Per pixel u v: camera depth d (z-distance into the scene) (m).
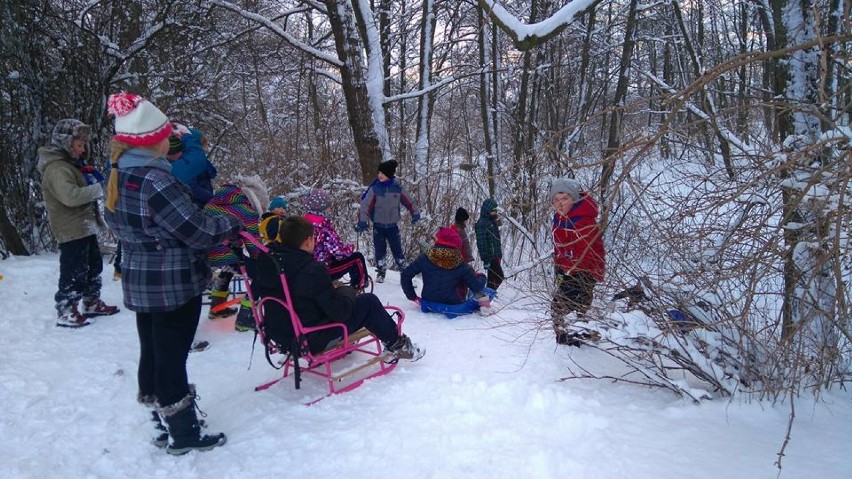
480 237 6.51
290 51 13.07
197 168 4.67
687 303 3.46
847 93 3.42
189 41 11.12
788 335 2.99
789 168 2.70
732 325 3.43
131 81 9.82
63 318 5.07
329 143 9.86
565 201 4.06
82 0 9.41
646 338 3.55
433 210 8.88
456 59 13.89
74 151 5.00
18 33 7.47
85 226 5.11
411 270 5.77
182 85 11.09
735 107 2.80
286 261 3.59
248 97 16.38
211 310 5.33
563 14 3.27
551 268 5.54
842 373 3.47
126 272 3.02
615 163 3.06
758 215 3.09
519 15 12.88
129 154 2.93
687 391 3.45
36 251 7.70
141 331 3.23
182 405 3.09
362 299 3.88
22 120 7.61
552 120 14.29
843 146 2.60
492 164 10.62
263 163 10.54
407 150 10.28
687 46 12.05
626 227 3.98
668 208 3.68
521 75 13.18
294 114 13.67
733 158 3.28
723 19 15.48
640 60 18.48
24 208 7.65
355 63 8.62
